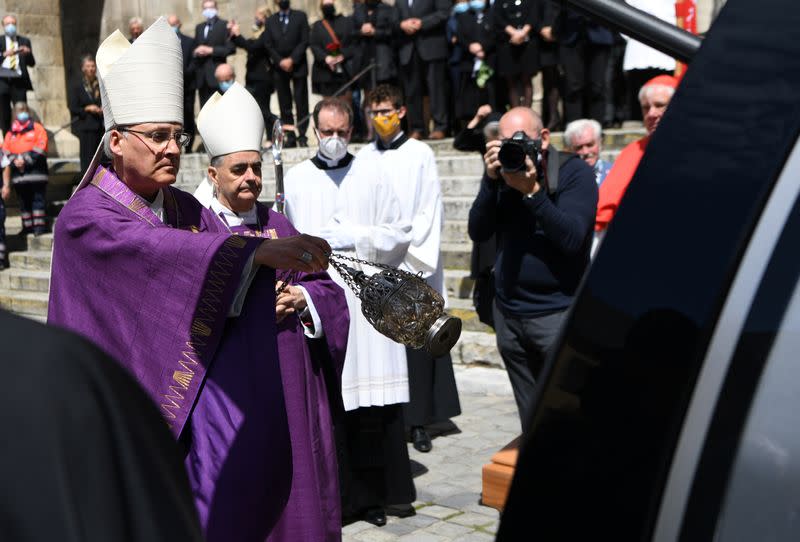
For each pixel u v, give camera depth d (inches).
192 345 118.6
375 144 244.2
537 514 49.6
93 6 706.8
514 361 180.4
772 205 48.7
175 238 119.3
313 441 143.6
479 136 213.9
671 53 73.8
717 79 52.9
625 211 51.8
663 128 52.9
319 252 119.8
